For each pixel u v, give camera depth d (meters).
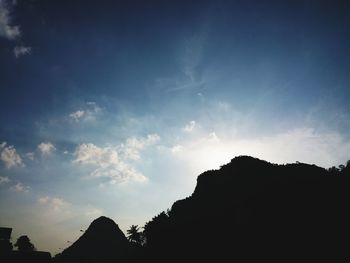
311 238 53.94
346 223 54.72
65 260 151.12
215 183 114.12
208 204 101.25
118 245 196.12
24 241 108.19
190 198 116.12
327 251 48.31
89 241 199.62
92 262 158.38
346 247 47.50
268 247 56.72
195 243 72.38
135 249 108.50
